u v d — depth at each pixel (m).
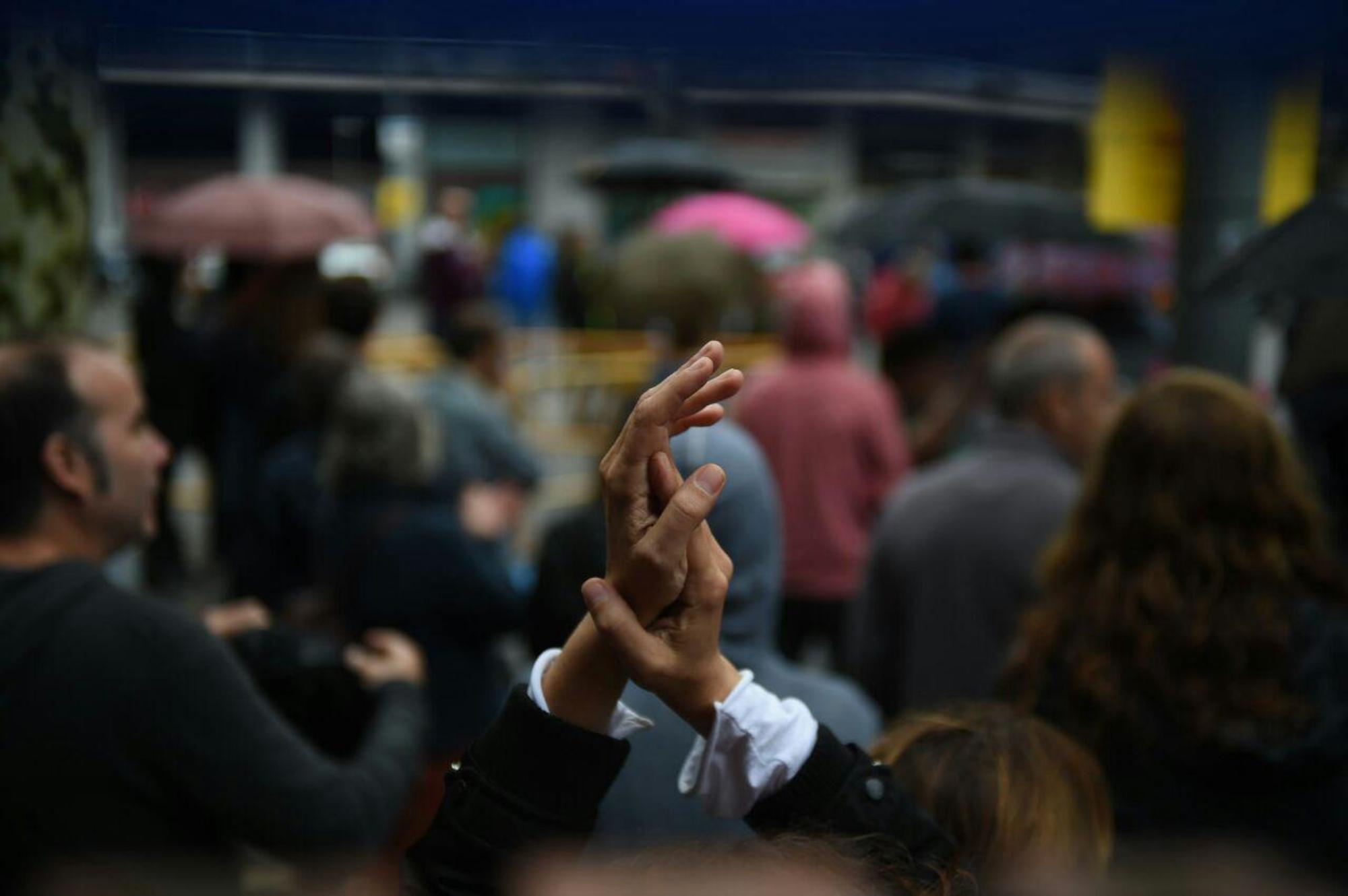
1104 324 6.07
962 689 2.71
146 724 1.46
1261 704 1.58
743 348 7.68
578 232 13.75
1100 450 1.83
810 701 1.65
